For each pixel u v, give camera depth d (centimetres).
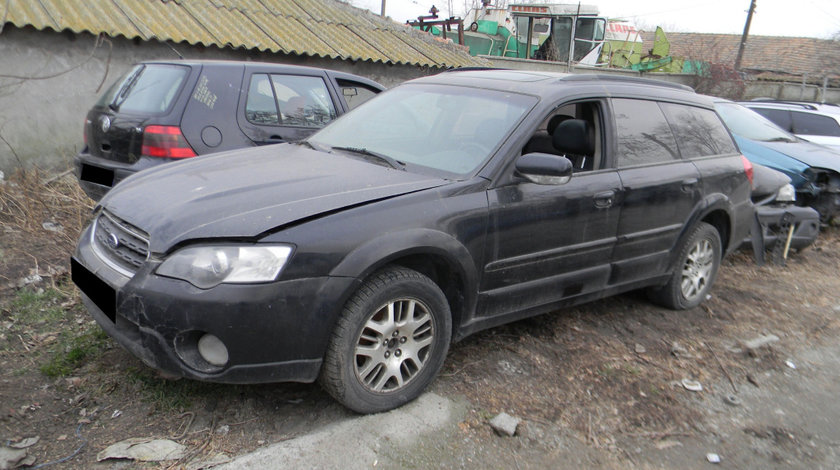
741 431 339
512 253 349
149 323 264
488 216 332
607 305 497
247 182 316
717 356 427
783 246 682
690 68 2338
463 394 340
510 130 358
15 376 313
